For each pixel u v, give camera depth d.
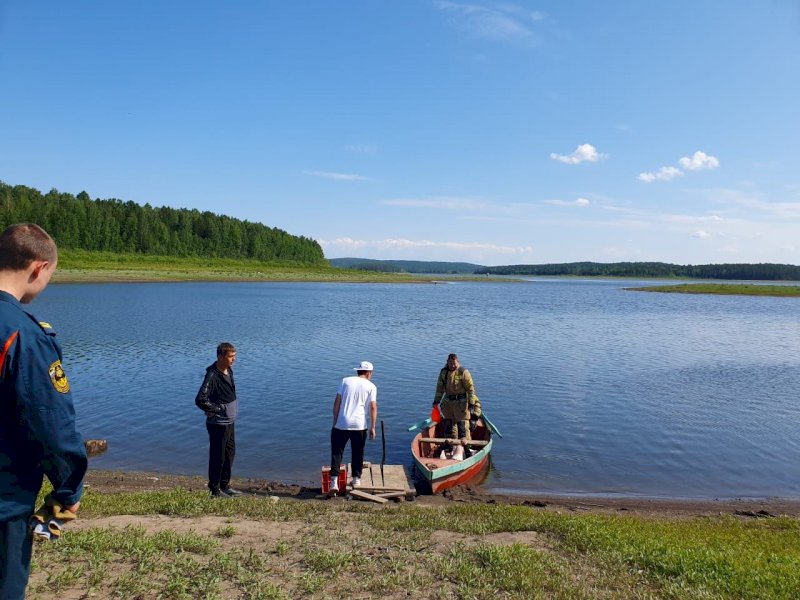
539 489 12.66
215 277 113.56
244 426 16.55
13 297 2.64
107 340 32.16
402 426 17.36
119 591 5.03
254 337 34.88
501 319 52.00
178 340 32.59
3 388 2.52
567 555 6.78
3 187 135.00
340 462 10.90
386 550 6.56
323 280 136.88
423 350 31.42
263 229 182.38
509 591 5.53
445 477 12.32
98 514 7.95
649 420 18.16
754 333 43.28
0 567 2.62
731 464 14.43
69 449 2.65
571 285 169.88
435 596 5.38
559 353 31.59
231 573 5.62
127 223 138.00
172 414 17.61
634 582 6.00
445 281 180.38
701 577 6.14
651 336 40.38
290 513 8.39
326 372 24.45
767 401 20.81
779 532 9.20
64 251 119.31
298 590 5.39
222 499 9.04
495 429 15.20
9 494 2.59
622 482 13.16
